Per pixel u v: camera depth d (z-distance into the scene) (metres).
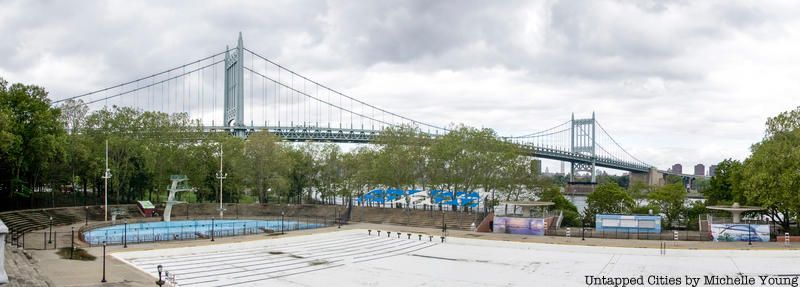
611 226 78.50
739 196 82.12
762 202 72.81
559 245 65.81
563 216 97.19
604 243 67.38
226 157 114.50
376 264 55.38
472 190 103.44
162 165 107.12
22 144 81.00
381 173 105.25
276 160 113.62
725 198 93.12
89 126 103.94
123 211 96.69
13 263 45.28
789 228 81.94
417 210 97.44
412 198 105.06
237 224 88.81
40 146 81.75
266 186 116.94
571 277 49.53
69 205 102.31
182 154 109.56
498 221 80.62
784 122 73.25
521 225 79.31
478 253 62.78
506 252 63.56
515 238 72.50
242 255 59.06
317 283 46.47
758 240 69.62
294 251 62.34
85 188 106.88
